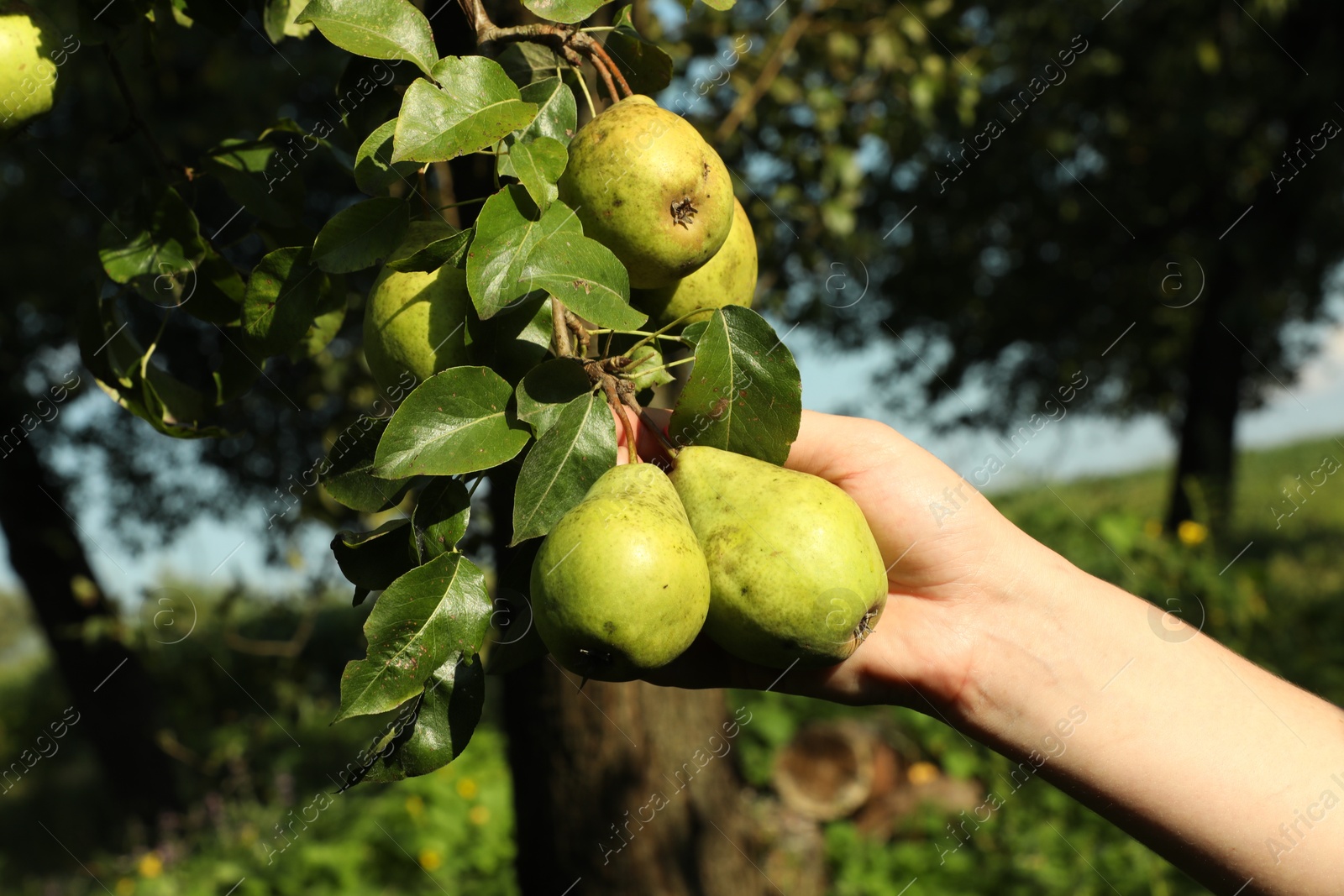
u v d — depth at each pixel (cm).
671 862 337
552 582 128
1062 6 854
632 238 136
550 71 155
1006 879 498
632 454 142
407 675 122
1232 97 935
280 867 593
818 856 539
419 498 133
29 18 171
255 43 627
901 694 183
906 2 463
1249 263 974
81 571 788
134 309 536
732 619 141
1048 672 179
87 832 884
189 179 171
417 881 578
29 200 663
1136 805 171
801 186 472
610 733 329
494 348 136
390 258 137
